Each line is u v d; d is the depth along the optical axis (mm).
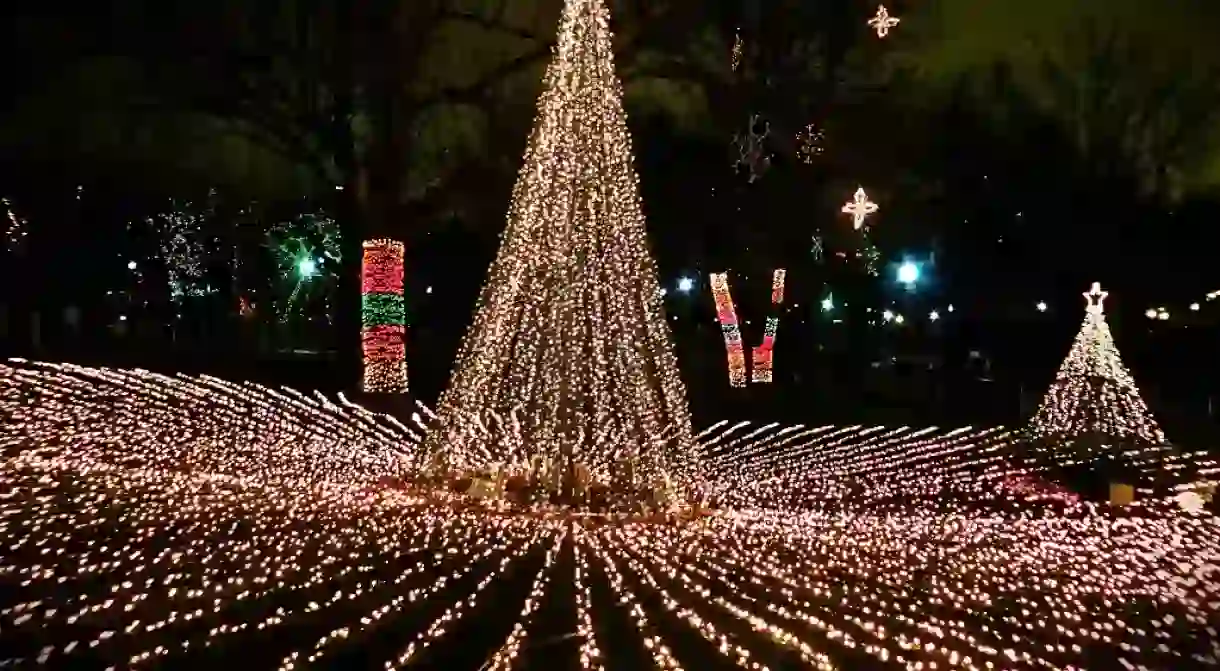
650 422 10281
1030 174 26750
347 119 20047
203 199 27703
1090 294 15516
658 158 25516
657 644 6574
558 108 9695
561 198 9773
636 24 20391
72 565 7820
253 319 36188
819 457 14914
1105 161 27359
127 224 31266
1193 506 11852
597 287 9992
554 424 10258
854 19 20750
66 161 23234
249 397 18172
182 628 6527
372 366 19188
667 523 9805
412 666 6035
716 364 27688
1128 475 13422
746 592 7863
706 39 20953
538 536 9117
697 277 28641
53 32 18812
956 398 23359
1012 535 10266
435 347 27031
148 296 34719
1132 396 15102
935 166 25438
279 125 20516
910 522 10672
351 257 21281
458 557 8391
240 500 10180
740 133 22031
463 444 10758
